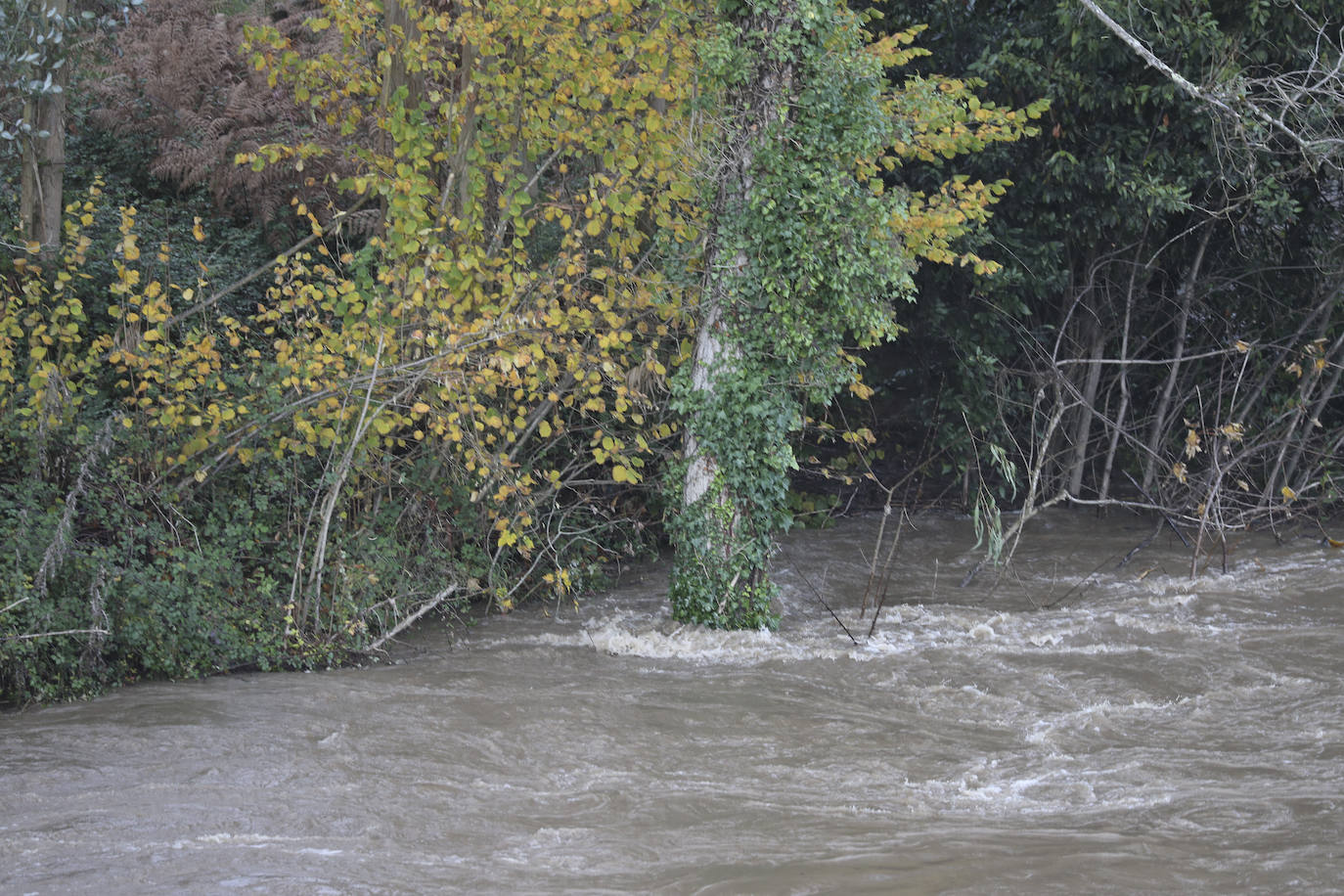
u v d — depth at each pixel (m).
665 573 14.57
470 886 5.52
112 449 10.55
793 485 19.05
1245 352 16.55
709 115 11.89
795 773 7.70
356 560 11.28
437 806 6.89
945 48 17.39
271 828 6.44
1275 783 7.33
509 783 7.39
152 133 17.84
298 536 11.16
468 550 12.43
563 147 13.02
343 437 11.12
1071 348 18.61
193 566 10.07
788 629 12.04
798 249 11.48
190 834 6.30
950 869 5.66
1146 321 18.58
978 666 10.45
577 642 11.46
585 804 6.97
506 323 10.92
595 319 12.39
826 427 13.49
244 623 10.37
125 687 9.56
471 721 8.72
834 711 9.12
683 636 11.52
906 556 15.62
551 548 12.37
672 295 12.10
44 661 9.12
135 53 17.92
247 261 16.16
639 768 7.77
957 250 16.69
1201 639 11.15
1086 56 16.03
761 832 6.40
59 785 7.16
